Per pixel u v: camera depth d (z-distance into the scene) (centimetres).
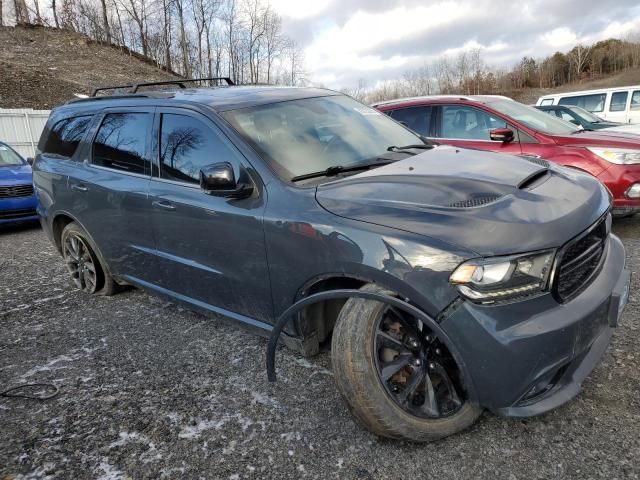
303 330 272
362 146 320
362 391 222
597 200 250
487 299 201
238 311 306
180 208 314
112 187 371
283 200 261
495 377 205
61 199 433
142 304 430
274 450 237
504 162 282
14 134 1691
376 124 362
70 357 344
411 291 211
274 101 335
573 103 1361
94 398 291
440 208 222
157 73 3791
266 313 286
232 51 4447
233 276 292
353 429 247
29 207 790
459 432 239
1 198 765
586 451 220
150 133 352
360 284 246
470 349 205
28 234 777
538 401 214
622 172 515
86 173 404
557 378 219
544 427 238
